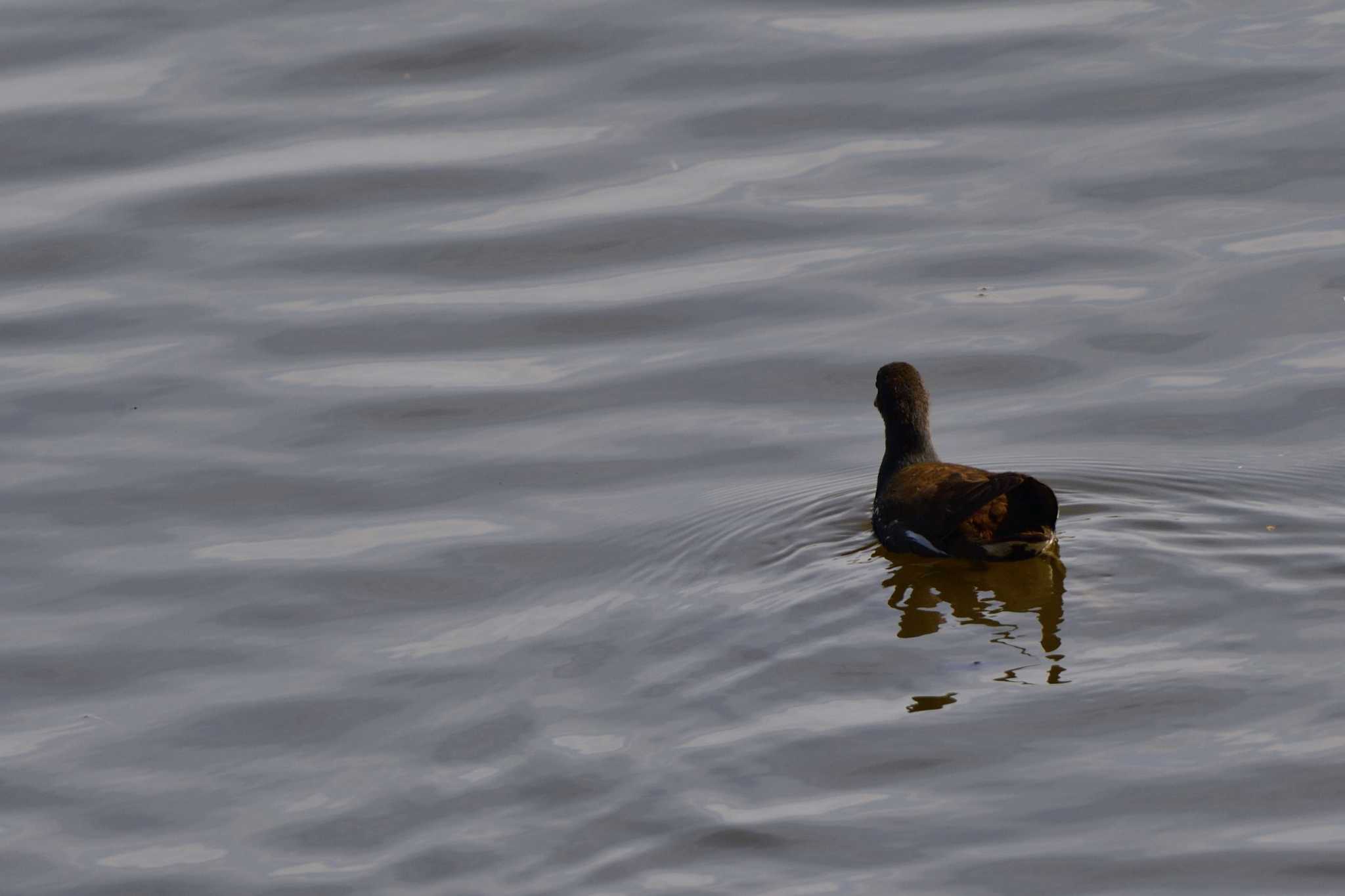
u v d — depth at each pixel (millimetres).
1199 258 19469
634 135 22547
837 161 21797
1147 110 22281
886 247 20141
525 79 23859
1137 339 18141
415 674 13008
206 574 14953
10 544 15578
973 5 25203
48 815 11711
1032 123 22203
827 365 18156
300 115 23219
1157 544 13570
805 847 10258
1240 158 21188
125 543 15555
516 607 13969
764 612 13180
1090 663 11984
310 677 13195
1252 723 11148
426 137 22672
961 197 20922
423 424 17469
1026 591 13047
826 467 16219
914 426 15328
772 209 20953
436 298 19781
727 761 11148
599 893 10062
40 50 24859
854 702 11719
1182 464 15367
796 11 25203
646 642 12922
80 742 12617
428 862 10578
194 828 11406
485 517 15672
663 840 10453
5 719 13008
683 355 18531
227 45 25000
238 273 20344
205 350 18906
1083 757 10922
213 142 22734
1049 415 16891
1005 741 11141
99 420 17688
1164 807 10406
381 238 20859
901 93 23016
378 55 24453
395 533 15492
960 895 9797
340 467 16734
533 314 19391
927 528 13891
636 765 11234
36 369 18609
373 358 18703
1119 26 24344
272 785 11812
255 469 16750
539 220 21016
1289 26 24125
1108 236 19984
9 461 16969
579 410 17609
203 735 12555
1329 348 17688
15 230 21062
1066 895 9750
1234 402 16812
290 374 18438
